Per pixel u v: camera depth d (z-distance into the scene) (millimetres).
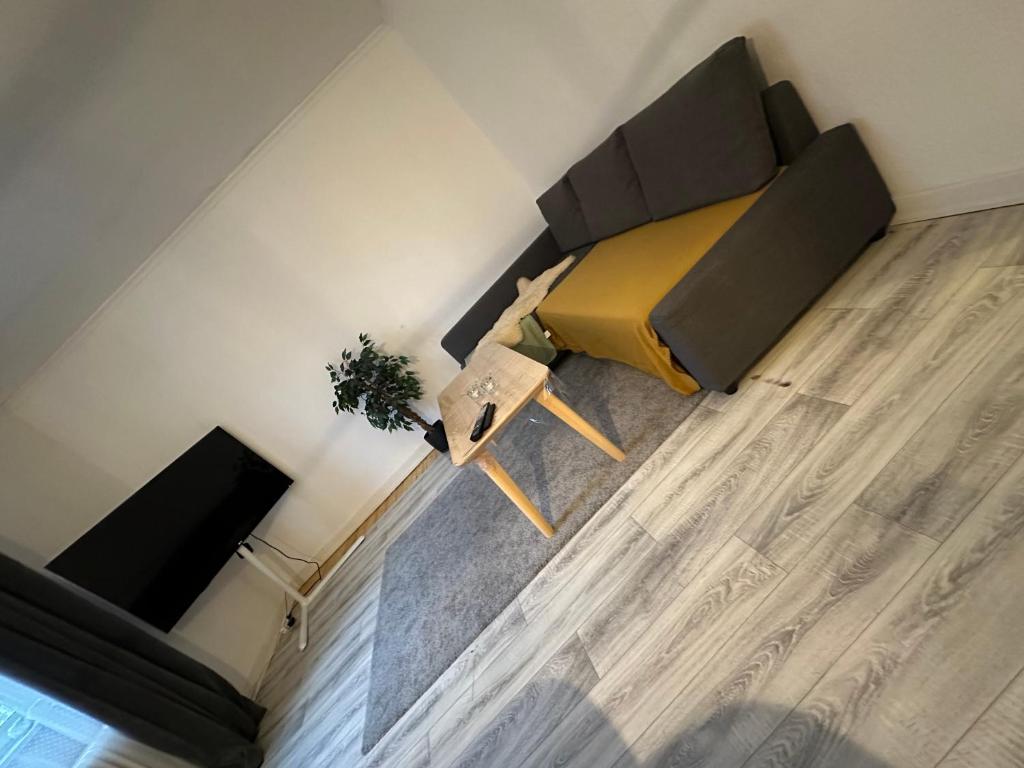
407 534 3172
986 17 1369
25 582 2021
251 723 2707
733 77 1872
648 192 2576
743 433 1782
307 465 3699
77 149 2117
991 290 1493
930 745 918
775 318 1870
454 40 3066
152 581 2758
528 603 1935
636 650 1478
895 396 1467
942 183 1779
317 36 2797
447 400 2609
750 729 1133
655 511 1809
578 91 2785
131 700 2074
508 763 1508
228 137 2844
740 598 1366
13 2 1541
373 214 3521
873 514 1276
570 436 2541
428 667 2080
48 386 2896
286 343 3512
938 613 1042
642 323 1913
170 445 3234
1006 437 1195
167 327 3186
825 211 1844
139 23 1898
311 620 3316
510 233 3852
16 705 1855
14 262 2273
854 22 1620
